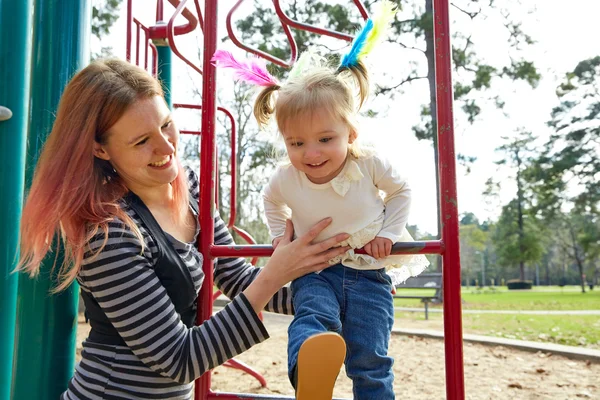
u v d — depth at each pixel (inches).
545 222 1123.9
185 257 57.2
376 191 61.1
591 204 1023.0
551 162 1023.0
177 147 60.6
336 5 525.3
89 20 75.5
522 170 1072.2
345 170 59.6
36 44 71.9
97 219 52.4
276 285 54.6
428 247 56.1
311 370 44.0
